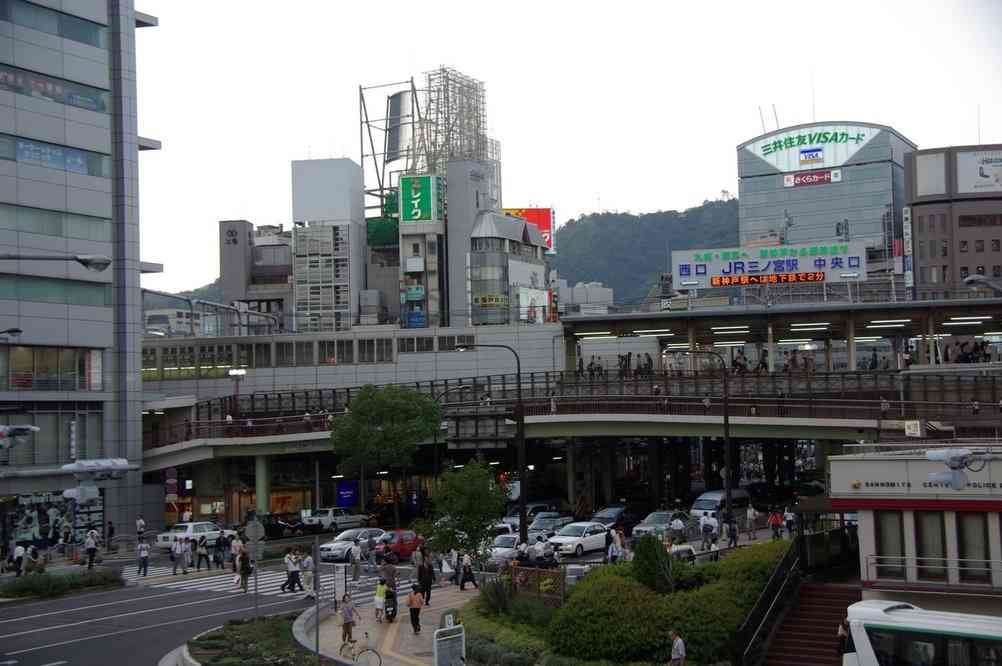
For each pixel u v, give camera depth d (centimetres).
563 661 2973
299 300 14350
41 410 7006
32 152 7012
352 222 14588
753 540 5331
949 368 6075
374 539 5494
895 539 3083
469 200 14425
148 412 8281
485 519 4394
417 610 3491
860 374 6438
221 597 4416
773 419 6262
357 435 7019
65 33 7275
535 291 14238
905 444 3538
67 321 7188
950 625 2369
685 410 6600
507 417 5853
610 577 3181
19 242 6906
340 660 3011
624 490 8975
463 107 16150
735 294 11912
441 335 9919
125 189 7750
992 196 18188
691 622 2977
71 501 7044
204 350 10294
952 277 18150
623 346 10506
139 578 5091
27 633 3603
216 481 8094
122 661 3106
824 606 3234
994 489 2920
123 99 7788
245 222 15412
